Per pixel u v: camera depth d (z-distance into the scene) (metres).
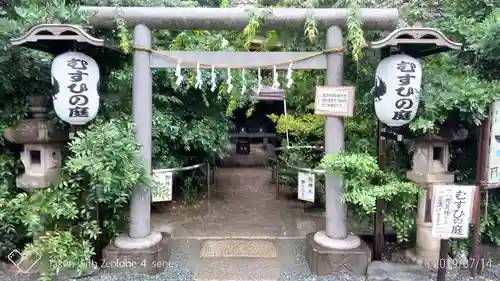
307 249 3.75
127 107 4.13
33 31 2.83
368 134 4.20
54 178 3.38
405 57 3.03
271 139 10.87
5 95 3.46
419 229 3.57
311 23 3.29
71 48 3.13
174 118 5.42
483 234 3.69
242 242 4.26
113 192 3.20
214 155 6.54
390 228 4.28
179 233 4.54
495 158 3.24
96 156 3.03
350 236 3.63
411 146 3.59
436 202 2.94
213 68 3.44
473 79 3.30
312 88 4.88
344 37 3.59
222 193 6.57
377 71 3.14
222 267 3.63
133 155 3.20
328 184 3.51
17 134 3.23
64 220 3.49
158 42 5.07
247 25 3.40
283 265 3.68
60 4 3.29
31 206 3.24
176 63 3.43
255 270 3.57
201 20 3.39
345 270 3.40
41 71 3.53
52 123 3.35
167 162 5.43
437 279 3.09
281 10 3.38
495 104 3.18
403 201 3.50
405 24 4.15
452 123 3.45
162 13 3.36
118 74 4.17
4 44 3.07
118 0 4.38
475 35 3.40
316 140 5.87
